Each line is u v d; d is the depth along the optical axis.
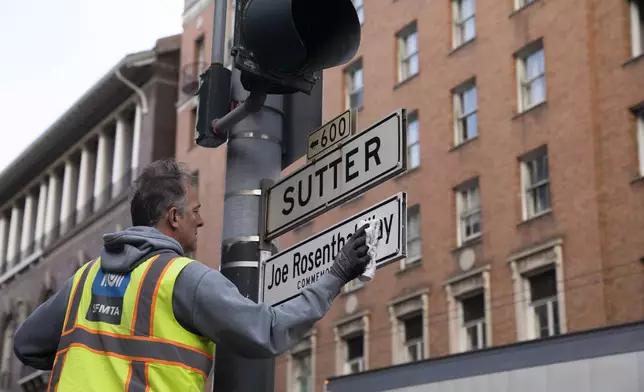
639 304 20.14
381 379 17.47
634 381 12.98
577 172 22.02
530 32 23.91
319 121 5.50
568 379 13.91
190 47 34.91
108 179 37.19
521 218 23.31
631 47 21.64
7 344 42.16
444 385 16.08
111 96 36.66
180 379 2.85
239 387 4.79
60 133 39.41
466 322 24.42
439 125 26.17
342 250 3.18
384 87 28.33
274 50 4.52
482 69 25.11
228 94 5.48
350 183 4.66
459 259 24.70
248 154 5.30
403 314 26.09
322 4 4.59
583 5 22.61
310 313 2.98
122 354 2.89
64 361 2.99
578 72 22.47
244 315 2.84
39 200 42.22
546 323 22.36
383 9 28.97
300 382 29.30
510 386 14.81
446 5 26.55
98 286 3.05
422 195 26.28
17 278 42.56
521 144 23.61
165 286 2.91
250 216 5.21
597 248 21.20
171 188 3.25
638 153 21.00
